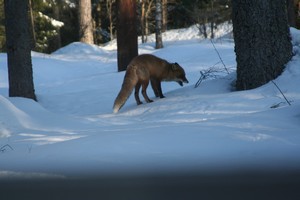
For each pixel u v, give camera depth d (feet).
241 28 44.75
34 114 40.65
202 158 20.07
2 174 19.04
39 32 168.96
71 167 19.67
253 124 26.76
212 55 86.33
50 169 19.56
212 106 39.09
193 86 53.16
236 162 18.95
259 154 20.42
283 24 44.62
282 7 44.60
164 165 18.93
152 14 198.08
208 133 24.68
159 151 21.85
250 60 44.47
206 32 171.01
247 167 17.72
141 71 49.67
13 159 22.89
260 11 43.86
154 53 104.01
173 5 197.67
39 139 30.37
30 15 153.28
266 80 44.09
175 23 205.26
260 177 15.76
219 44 109.50
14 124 36.29
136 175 16.85
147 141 23.90
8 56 61.77
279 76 43.32
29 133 34.04
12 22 61.21
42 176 18.04
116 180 16.03
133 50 88.33
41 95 65.57
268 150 21.08
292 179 15.33
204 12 164.14
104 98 61.36
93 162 20.33
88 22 145.07
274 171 16.74
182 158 20.22
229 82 49.26
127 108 49.73
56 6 174.70
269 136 23.56
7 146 28.35
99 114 48.83
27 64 61.72
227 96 41.45
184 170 17.56
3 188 15.47
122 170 18.12
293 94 38.55
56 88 75.51
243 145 22.18
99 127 35.91
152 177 16.37
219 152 21.07
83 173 18.01
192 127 26.37
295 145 21.84
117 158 20.83
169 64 53.21
